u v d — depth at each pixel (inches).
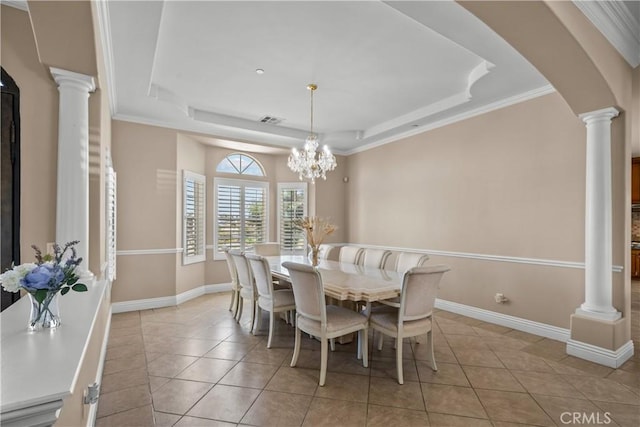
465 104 163.9
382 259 162.1
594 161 119.6
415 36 112.2
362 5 96.0
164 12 98.0
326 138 235.8
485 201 166.4
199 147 222.7
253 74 140.9
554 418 83.7
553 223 140.6
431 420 82.7
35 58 90.0
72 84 87.4
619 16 102.1
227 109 185.5
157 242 188.4
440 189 190.1
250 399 92.1
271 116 197.5
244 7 96.2
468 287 173.3
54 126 91.2
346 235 265.3
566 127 137.1
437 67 134.8
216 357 120.2
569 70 105.1
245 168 250.4
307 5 95.7
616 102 112.0
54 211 90.8
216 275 231.9
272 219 258.7
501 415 84.9
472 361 117.3
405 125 198.8
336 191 263.9
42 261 58.2
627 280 119.6
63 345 47.8
